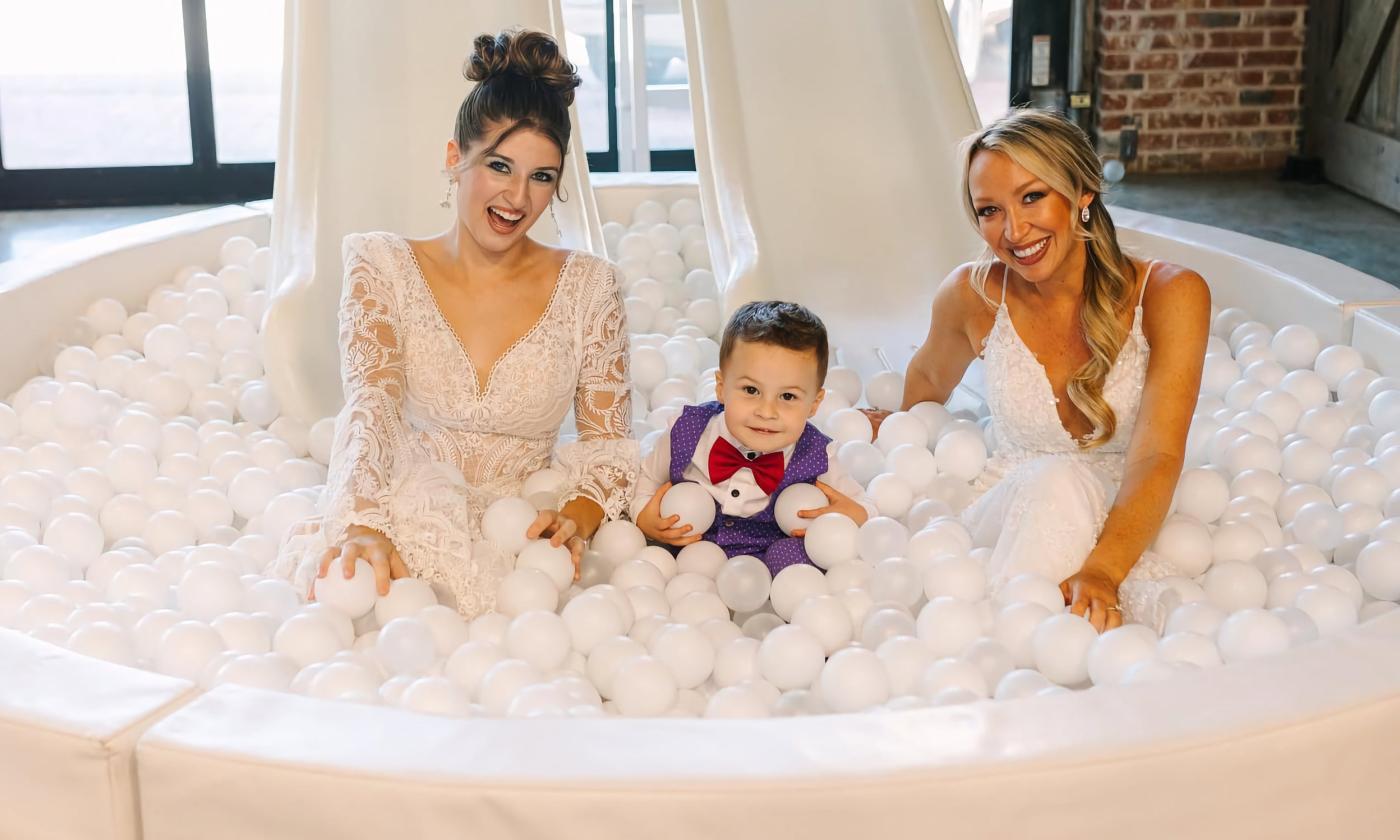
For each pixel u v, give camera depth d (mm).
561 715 1565
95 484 2377
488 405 2256
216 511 2363
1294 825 1381
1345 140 6324
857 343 3186
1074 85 6641
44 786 1406
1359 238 5465
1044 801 1293
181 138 6105
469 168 2102
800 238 3449
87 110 6008
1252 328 3080
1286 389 2756
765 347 2117
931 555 2078
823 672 1729
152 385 2830
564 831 1273
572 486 2234
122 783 1388
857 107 3580
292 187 2912
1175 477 2057
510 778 1281
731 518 2254
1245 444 2430
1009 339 2309
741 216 3336
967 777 1279
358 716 1404
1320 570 1993
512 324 2266
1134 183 6547
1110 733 1338
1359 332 2900
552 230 3293
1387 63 5957
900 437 2510
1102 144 6723
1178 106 6691
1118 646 1726
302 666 1815
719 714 1684
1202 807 1339
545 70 2092
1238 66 6664
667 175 4207
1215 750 1327
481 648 1787
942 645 1837
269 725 1388
